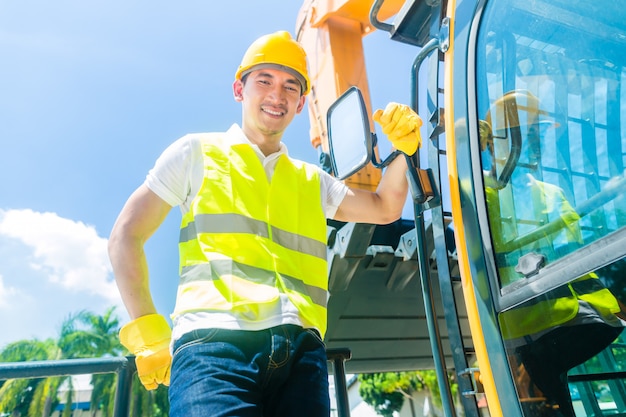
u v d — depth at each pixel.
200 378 1.05
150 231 1.35
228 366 1.07
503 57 1.39
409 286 3.26
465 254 1.35
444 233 1.45
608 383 1.06
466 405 1.29
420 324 3.41
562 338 1.11
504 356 1.19
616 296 1.01
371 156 1.52
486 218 1.31
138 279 1.29
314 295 1.34
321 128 4.02
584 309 1.07
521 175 1.27
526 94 1.31
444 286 1.42
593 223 1.09
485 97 1.41
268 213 1.35
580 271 1.07
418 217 1.57
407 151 1.51
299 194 1.49
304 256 1.38
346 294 3.20
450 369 3.42
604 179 1.09
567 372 1.10
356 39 4.13
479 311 1.28
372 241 3.28
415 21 1.79
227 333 1.12
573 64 1.22
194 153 1.39
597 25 1.18
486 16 1.47
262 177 1.40
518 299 1.18
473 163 1.38
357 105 1.58
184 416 1.01
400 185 1.66
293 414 1.11
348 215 1.71
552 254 1.15
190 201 1.36
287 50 1.53
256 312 1.15
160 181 1.35
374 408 28.70
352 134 1.61
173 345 1.18
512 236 1.25
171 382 1.11
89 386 23.23
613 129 1.10
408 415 27.42
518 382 1.15
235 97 1.64
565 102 1.22
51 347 26.91
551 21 1.29
